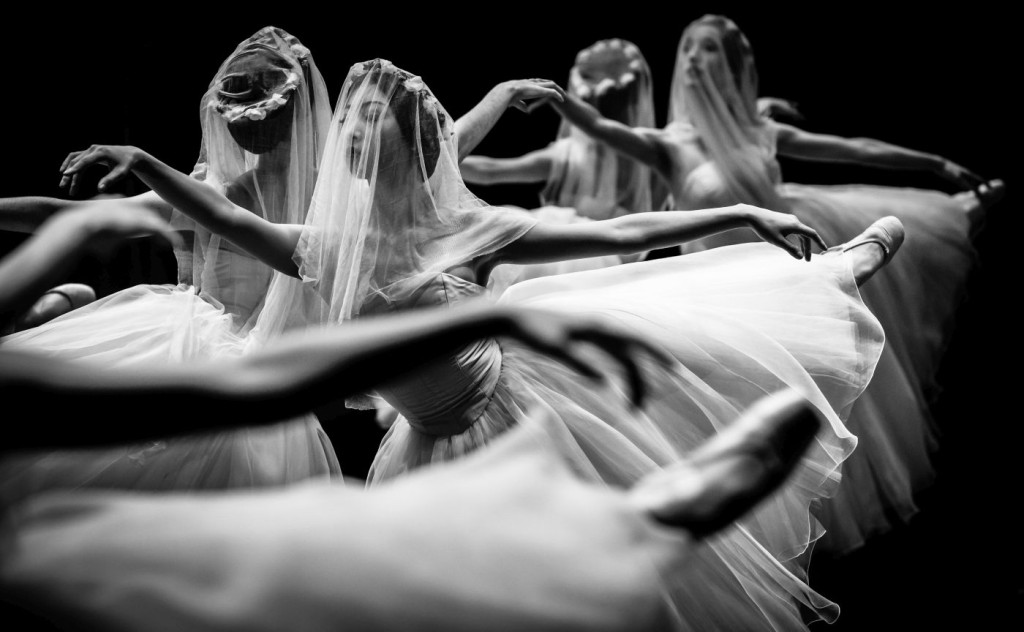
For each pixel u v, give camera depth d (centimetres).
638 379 168
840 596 400
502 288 358
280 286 320
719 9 660
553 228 312
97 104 499
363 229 301
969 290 597
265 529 151
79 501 155
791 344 318
